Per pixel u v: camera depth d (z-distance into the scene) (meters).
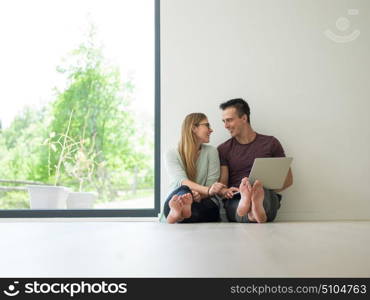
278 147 3.07
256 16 3.36
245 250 1.52
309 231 2.24
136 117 3.87
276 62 3.35
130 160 3.90
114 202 3.82
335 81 3.36
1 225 2.81
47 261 1.34
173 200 2.66
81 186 3.78
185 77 3.32
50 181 3.74
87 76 3.84
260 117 3.33
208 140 2.98
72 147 3.80
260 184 2.63
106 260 1.34
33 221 3.20
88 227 2.61
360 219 3.30
